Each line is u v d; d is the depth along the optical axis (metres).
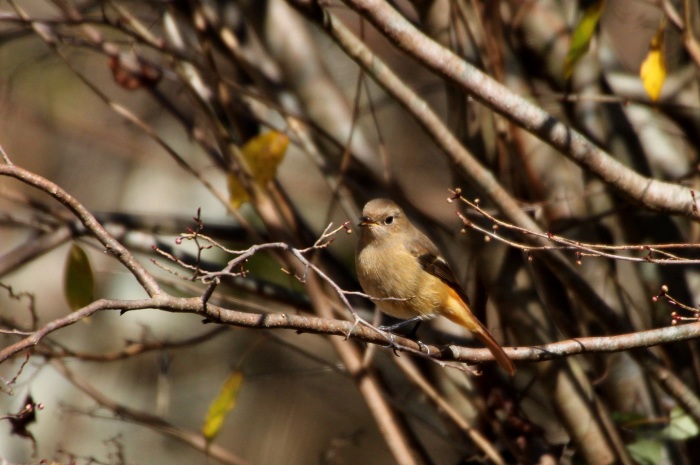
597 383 11.09
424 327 11.81
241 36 12.71
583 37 9.34
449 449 16.33
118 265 16.92
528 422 10.99
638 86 12.39
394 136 19.08
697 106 11.52
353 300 11.93
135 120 11.12
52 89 17.55
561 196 10.58
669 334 7.76
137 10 13.59
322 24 8.29
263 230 13.70
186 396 16.69
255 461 16.36
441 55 8.08
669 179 11.83
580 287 9.46
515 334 10.44
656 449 10.52
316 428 16.58
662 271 11.13
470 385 11.36
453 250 14.20
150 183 18.33
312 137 12.21
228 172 11.10
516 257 10.40
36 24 11.39
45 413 15.59
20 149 17.53
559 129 8.16
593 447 10.15
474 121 10.21
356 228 11.59
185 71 11.62
